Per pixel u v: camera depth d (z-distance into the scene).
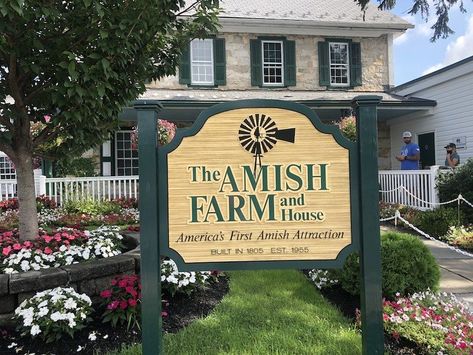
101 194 12.23
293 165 2.68
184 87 13.86
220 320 3.57
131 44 3.81
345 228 2.66
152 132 2.58
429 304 3.57
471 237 7.13
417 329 3.11
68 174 12.69
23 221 4.41
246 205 2.67
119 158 13.68
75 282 3.64
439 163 12.70
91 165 13.03
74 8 3.78
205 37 4.99
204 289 4.37
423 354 2.98
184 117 13.40
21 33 3.73
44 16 3.56
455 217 8.10
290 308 3.87
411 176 10.14
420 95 13.51
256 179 2.67
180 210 2.65
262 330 3.36
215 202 2.66
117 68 3.97
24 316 3.09
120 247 4.94
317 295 4.27
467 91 11.52
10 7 3.05
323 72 14.72
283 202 2.67
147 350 2.54
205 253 2.65
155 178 2.58
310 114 2.68
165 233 2.63
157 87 13.62
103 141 4.77
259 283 4.64
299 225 2.67
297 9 15.02
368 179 2.61
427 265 4.05
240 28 14.13
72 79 3.45
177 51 4.90
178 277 3.97
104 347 3.10
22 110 4.29
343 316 3.74
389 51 15.16
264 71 14.55
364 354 2.62
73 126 4.12
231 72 14.20
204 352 2.99
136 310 3.43
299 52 14.66
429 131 13.16
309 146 2.68
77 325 3.17
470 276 5.22
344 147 2.67
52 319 3.07
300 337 3.24
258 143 2.68
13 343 3.12
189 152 2.66
